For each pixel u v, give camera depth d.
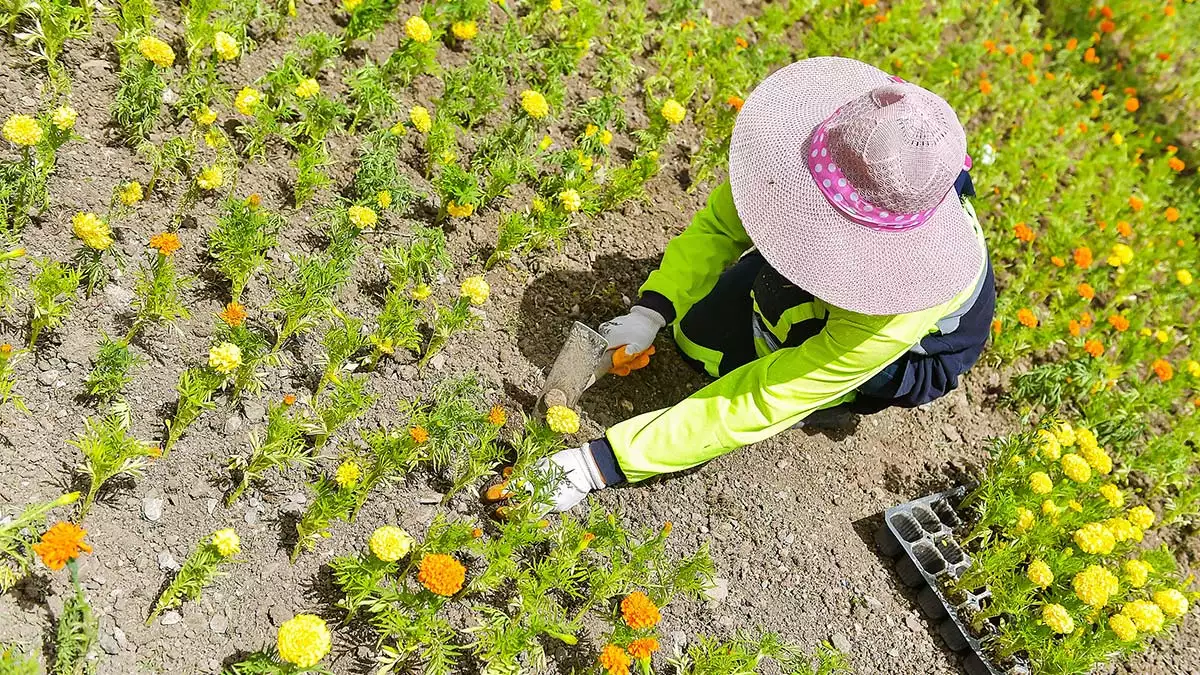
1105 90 5.27
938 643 2.92
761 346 2.94
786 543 2.94
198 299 2.67
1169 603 2.86
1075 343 3.81
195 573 2.16
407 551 2.29
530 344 3.02
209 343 2.62
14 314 2.43
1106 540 2.85
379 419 2.68
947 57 4.70
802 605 2.84
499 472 2.71
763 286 2.86
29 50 2.86
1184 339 4.03
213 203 2.84
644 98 3.84
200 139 2.91
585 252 3.31
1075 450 3.23
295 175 3.01
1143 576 2.87
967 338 2.75
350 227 2.76
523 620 2.43
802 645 2.76
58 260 2.55
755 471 3.06
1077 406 3.72
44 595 2.13
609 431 2.66
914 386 2.79
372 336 2.70
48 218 2.59
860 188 2.22
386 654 2.33
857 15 4.63
